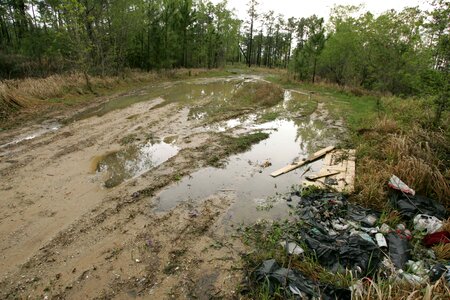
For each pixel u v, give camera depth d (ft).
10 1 67.77
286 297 10.84
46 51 62.64
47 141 26.04
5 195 17.38
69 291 11.38
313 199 18.49
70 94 43.52
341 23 75.10
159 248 13.82
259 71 126.11
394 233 14.49
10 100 33.91
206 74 94.58
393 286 10.87
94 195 17.94
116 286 11.69
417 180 18.38
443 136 22.48
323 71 82.28
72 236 14.30
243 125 34.65
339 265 12.35
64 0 44.11
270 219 16.34
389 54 59.36
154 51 78.43
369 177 19.77
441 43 23.45
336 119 39.52
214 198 18.31
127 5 63.77
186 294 11.44
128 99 46.19
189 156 24.29
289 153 26.84
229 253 13.69
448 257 13.20
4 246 13.50
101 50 59.16
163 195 18.35
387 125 30.35
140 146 26.43
